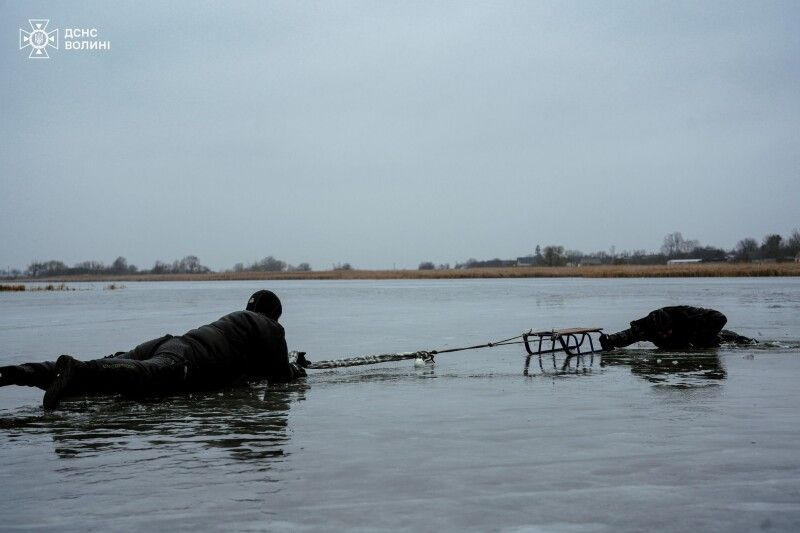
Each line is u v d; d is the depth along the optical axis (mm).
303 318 28578
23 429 7723
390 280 167125
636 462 5918
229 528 4461
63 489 5348
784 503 4840
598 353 15336
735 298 39469
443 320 26297
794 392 9594
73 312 36000
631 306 33531
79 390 8930
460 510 4746
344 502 4945
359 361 12742
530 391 10070
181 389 9969
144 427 7762
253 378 11438
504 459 6082
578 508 4766
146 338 19938
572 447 6480
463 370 12781
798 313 26359
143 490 5289
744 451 6262
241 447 6695
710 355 14336
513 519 4566
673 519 4547
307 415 8398
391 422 7855
